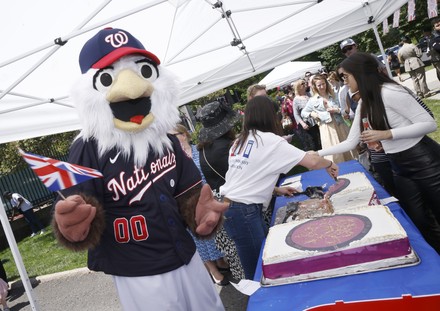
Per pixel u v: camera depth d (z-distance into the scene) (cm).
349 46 512
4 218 316
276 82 1392
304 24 553
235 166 269
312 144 793
